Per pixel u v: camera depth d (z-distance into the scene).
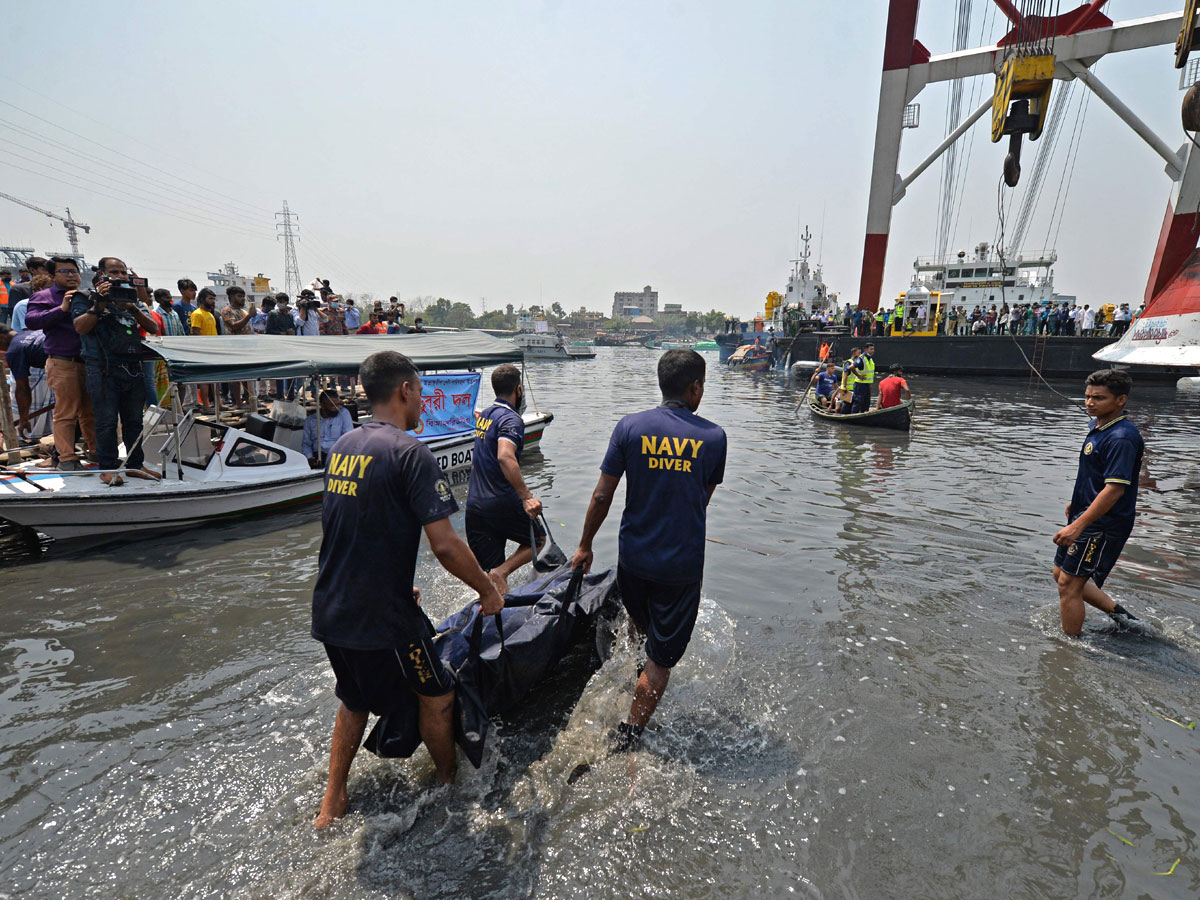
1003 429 15.37
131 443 7.33
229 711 3.57
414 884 2.43
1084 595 4.54
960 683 3.93
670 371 3.25
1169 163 24.53
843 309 37.66
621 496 8.96
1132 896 2.42
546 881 2.45
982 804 2.91
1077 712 3.63
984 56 26.06
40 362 7.73
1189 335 8.23
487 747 3.15
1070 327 28.11
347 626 2.44
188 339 7.84
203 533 7.00
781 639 4.50
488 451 4.72
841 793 2.96
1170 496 8.69
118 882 2.43
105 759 3.16
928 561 6.16
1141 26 22.55
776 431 15.29
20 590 5.32
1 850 2.59
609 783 3.01
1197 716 3.61
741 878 2.49
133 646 4.34
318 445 8.51
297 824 2.73
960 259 37.62
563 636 3.71
